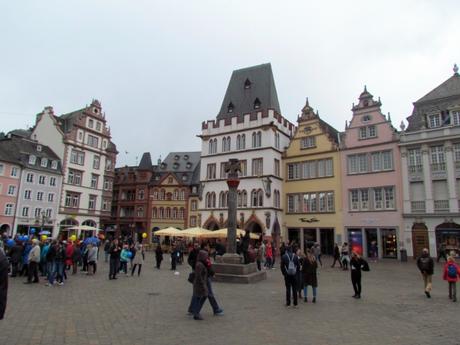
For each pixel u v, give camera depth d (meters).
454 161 35.78
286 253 13.33
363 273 25.31
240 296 15.20
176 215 73.69
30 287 16.20
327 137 45.62
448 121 36.97
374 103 41.94
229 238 22.31
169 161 80.44
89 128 65.88
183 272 24.95
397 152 39.50
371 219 40.38
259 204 46.31
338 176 43.78
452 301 14.30
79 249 23.19
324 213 44.28
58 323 9.88
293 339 8.79
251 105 53.25
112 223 79.56
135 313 11.39
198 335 8.98
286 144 51.06
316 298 14.88
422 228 36.84
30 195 56.03
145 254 45.06
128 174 80.12
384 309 12.64
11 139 58.09
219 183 50.34
